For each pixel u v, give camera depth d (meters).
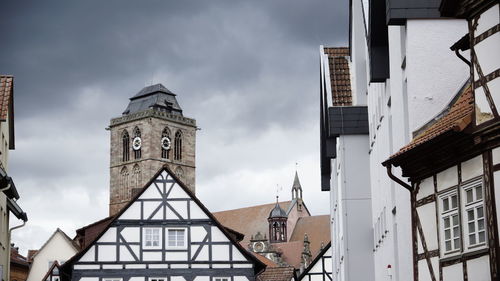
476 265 21.78
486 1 21.42
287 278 82.31
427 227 24.92
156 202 62.97
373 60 33.19
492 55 21.22
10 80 48.03
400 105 29.52
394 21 28.30
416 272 25.67
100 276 61.56
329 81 46.84
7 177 42.59
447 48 27.80
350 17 45.59
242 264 62.44
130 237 62.31
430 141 23.34
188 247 62.53
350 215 43.16
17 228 51.94
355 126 43.75
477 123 21.70
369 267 42.69
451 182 23.41
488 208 21.22
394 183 30.86
